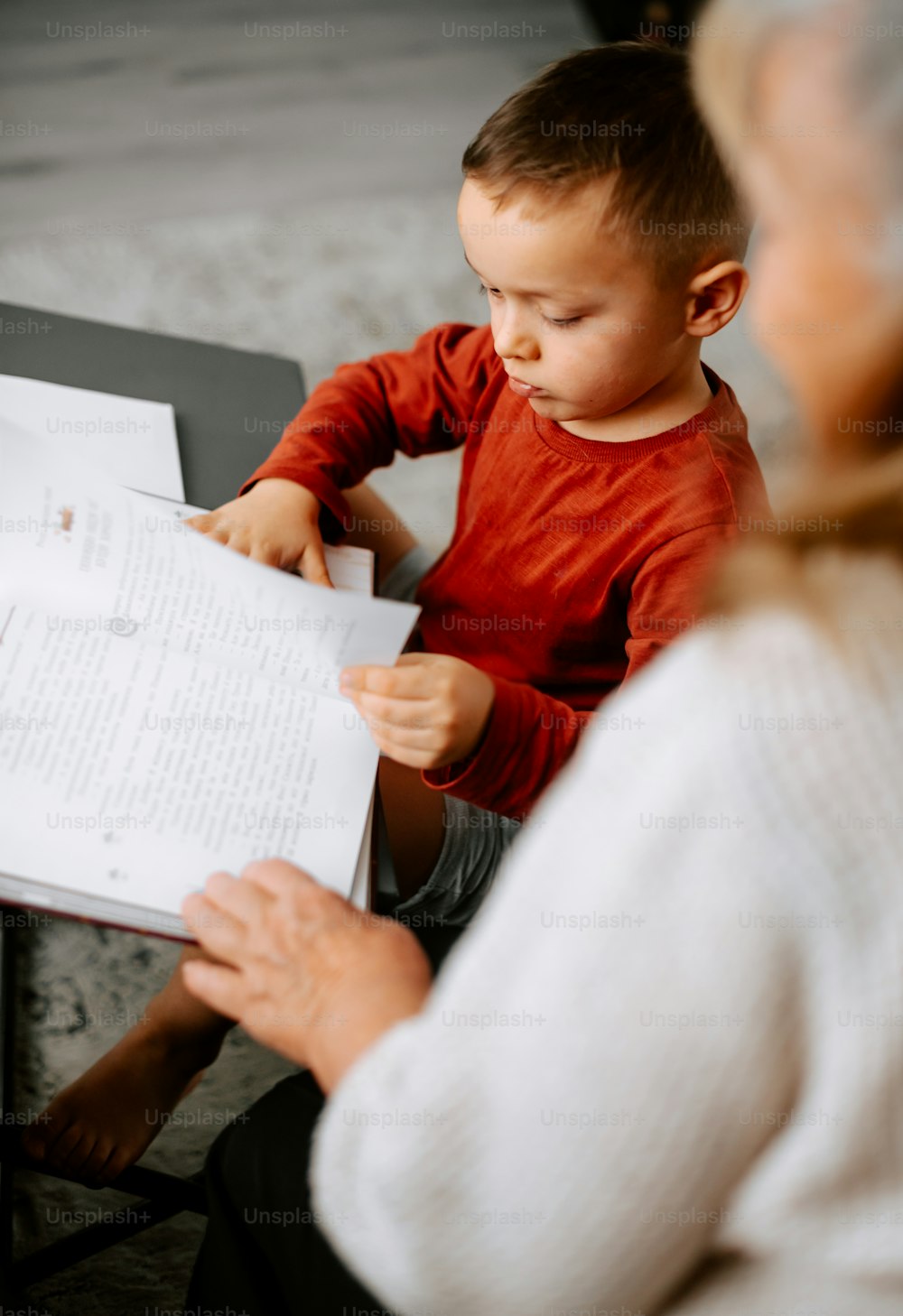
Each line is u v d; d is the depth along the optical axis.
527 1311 0.43
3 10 2.69
